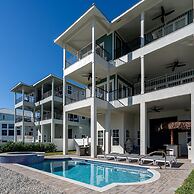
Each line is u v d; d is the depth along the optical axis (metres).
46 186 5.74
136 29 16.11
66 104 17.09
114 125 17.30
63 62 17.44
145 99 12.85
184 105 14.23
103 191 5.20
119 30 16.28
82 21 14.88
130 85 18.53
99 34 16.55
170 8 13.34
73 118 30.14
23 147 19.64
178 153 13.21
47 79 27.17
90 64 14.71
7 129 41.66
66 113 17.06
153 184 5.92
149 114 17.47
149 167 9.08
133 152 15.54
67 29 15.95
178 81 15.13
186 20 13.66
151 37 15.97
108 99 15.54
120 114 16.95
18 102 30.67
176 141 15.41
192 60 13.84
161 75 16.58
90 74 16.78
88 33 16.38
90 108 15.34
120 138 16.64
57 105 30.64
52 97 26.36
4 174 7.87
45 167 11.55
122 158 11.78
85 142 23.30
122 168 10.41
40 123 28.27
